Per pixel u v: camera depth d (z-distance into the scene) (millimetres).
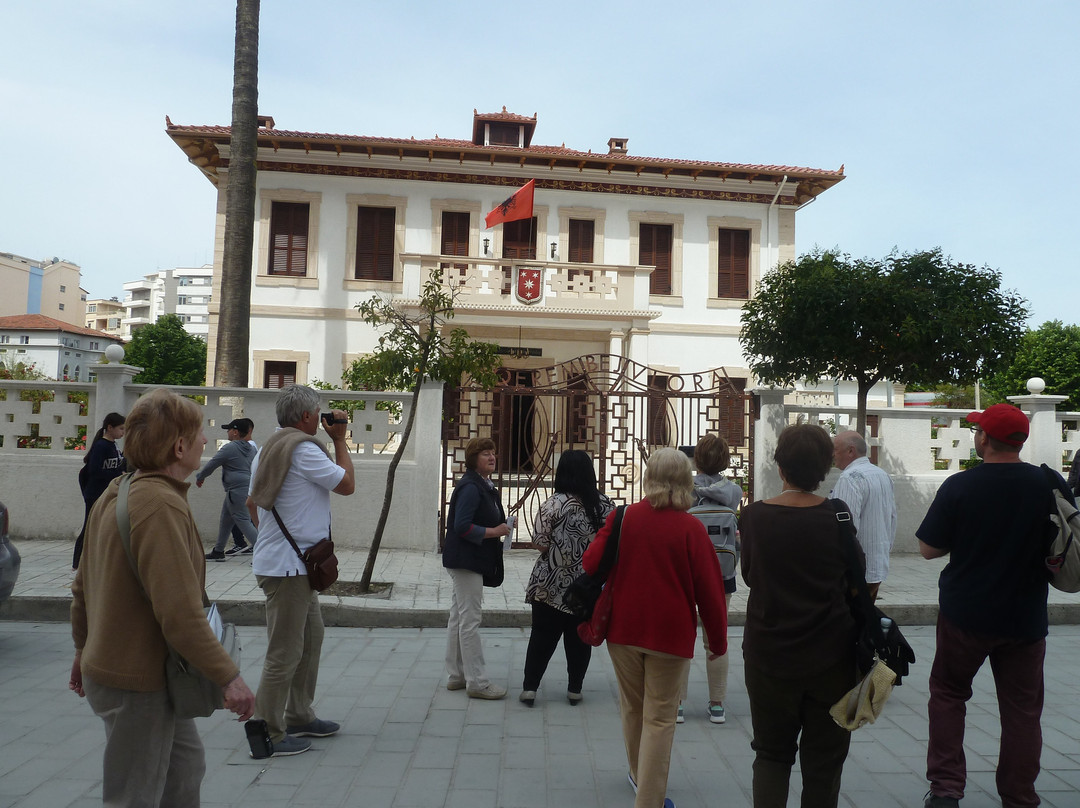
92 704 2535
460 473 10242
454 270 18969
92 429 10141
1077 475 8992
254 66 13305
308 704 4547
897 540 10648
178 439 2590
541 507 5188
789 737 3162
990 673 5984
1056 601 7910
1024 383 29078
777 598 3074
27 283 76125
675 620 3480
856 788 4020
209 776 4023
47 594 7289
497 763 4258
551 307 18906
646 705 3521
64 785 3865
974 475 3676
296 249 20094
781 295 9281
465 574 5328
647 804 3387
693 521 3586
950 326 8305
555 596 5066
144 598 2502
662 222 20938
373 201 20141
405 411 10227
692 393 10320
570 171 20516
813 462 3146
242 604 7238
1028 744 3541
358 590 7984
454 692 5469
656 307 20844
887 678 2834
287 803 3736
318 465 4258
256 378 19781
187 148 19844
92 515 2629
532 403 10258
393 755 4348
